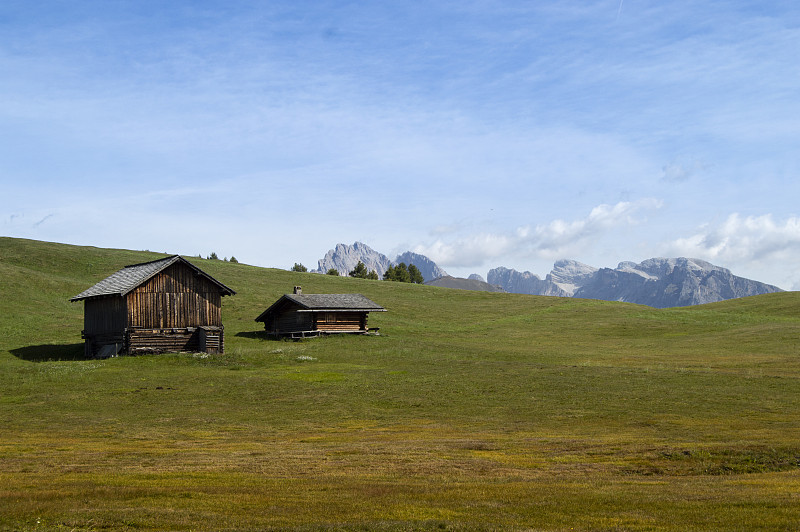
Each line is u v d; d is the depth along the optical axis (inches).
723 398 1403.8
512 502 620.1
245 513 576.7
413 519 557.3
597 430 1091.3
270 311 3161.9
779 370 1907.0
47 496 625.3
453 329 3580.2
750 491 657.0
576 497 639.8
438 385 1617.9
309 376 1793.8
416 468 791.1
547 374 1800.0
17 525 522.9
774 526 521.3
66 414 1290.6
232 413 1302.9
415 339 2967.5
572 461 838.5
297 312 3080.7
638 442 956.6
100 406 1380.4
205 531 517.3
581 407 1323.8
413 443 971.3
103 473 752.3
